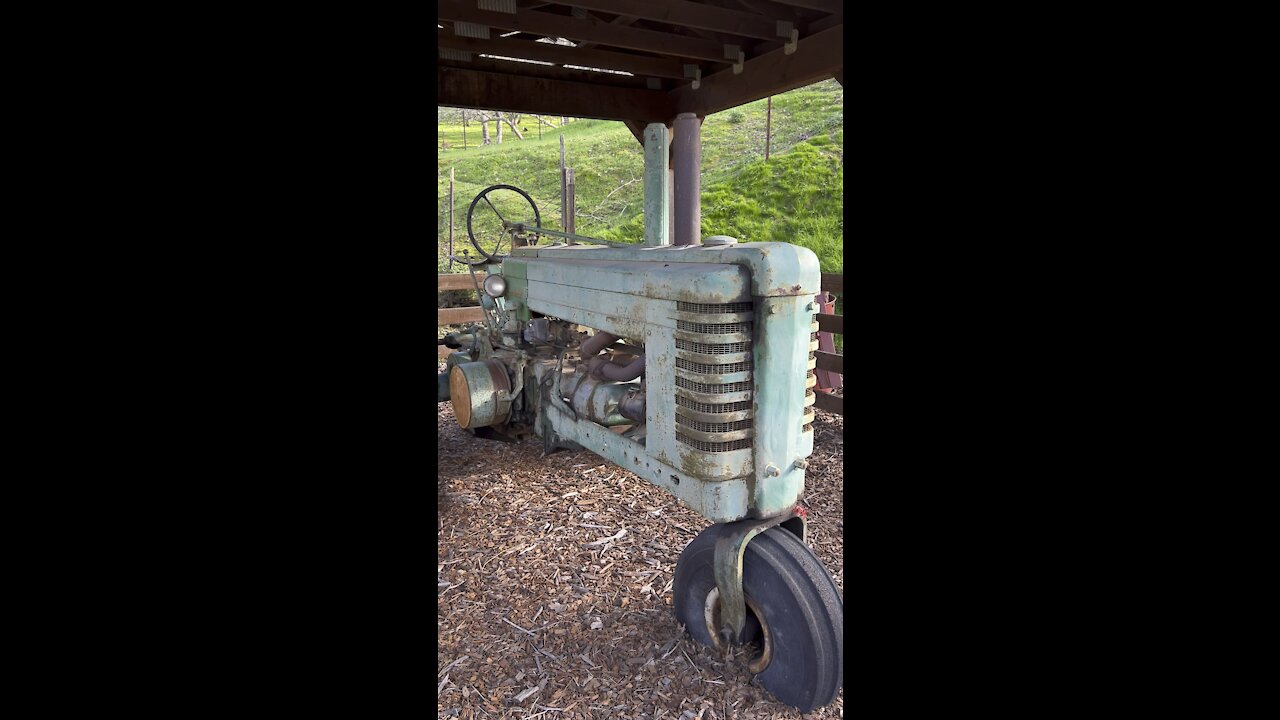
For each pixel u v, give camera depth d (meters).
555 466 4.19
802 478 2.20
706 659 2.33
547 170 18.42
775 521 2.19
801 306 2.06
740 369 2.06
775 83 5.25
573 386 3.21
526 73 5.89
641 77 6.38
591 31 4.80
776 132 16.19
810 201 12.22
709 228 12.16
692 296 2.05
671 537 3.26
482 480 3.99
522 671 2.30
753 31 4.80
